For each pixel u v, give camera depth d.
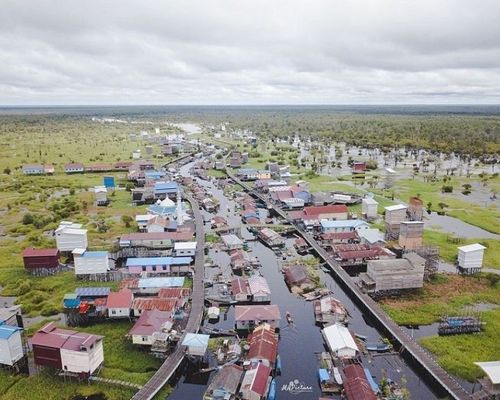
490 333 80.00
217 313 85.00
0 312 74.56
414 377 68.62
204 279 99.25
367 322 86.25
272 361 69.12
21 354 69.00
